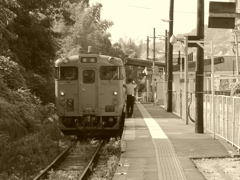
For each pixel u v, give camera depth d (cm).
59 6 5725
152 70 8650
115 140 3234
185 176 1911
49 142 3131
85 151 2928
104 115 3331
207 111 3556
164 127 3812
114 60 3338
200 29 3269
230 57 10350
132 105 4866
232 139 2606
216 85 7319
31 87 4962
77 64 3322
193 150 2572
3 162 2327
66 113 3331
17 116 3356
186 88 4184
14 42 5278
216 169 2114
